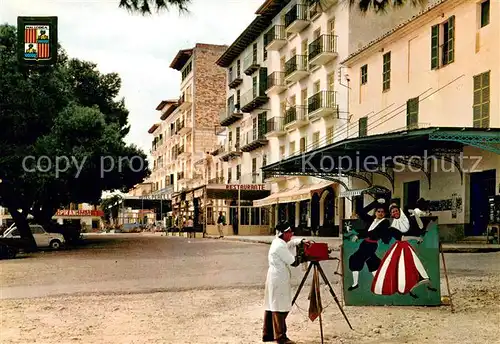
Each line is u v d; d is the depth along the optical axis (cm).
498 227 2130
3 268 1939
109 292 1274
